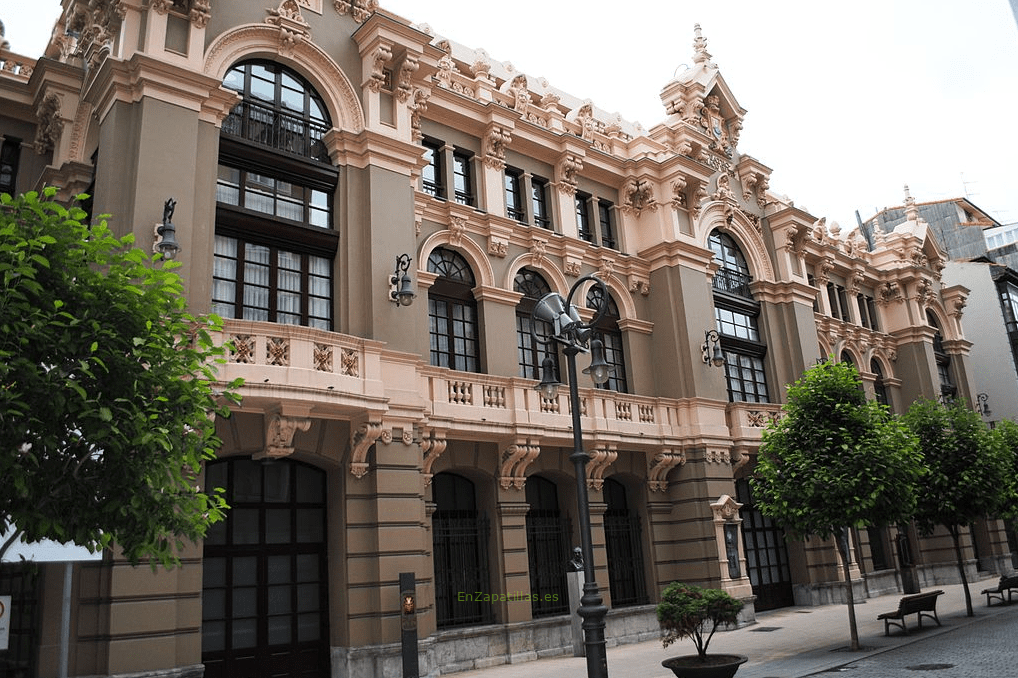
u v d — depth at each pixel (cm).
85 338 766
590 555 1086
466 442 1933
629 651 1945
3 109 1794
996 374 4391
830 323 3297
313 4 1844
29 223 790
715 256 2859
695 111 2920
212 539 1516
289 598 1590
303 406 1459
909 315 3828
